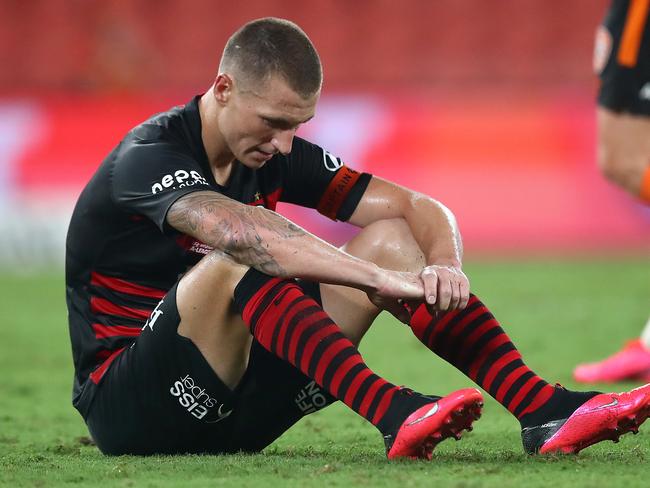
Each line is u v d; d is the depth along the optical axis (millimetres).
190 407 9727
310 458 10031
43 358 21453
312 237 9234
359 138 39875
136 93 53062
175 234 9562
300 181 11023
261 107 9500
